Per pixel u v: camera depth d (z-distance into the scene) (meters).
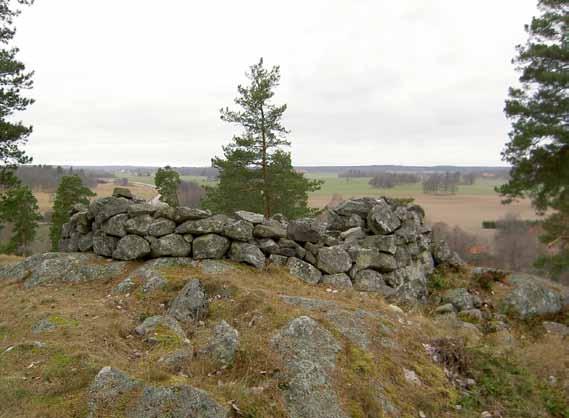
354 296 8.79
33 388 4.57
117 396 4.37
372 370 5.78
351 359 5.89
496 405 5.90
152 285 8.07
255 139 21.22
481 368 6.72
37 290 8.47
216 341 5.71
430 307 11.02
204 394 4.36
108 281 8.80
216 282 8.00
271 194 22.20
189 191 38.12
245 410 4.54
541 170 17.61
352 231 11.45
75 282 8.91
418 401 5.59
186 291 7.41
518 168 17.97
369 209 12.26
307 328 6.15
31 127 18.19
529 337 9.81
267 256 9.88
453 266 13.07
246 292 7.55
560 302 11.26
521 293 11.23
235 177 21.91
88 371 4.84
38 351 5.31
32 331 6.09
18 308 7.25
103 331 6.07
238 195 22.84
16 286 8.91
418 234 12.36
